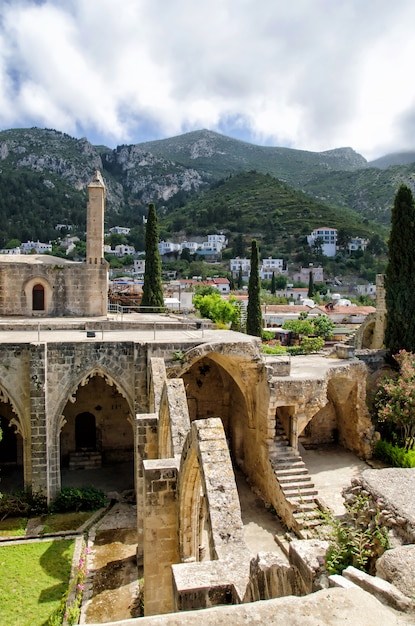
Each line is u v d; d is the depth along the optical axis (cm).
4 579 1723
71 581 1722
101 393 3053
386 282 3275
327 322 7031
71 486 2627
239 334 2909
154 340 2489
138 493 1883
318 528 995
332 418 3033
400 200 3177
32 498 2281
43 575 1758
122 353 2423
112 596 1662
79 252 18850
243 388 2689
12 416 2898
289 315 8619
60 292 3794
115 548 1991
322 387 2503
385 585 519
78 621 1515
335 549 707
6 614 1527
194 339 2567
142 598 1647
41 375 2264
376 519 730
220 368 3256
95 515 2277
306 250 18350
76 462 2967
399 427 2727
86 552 1950
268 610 447
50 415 2338
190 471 1270
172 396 1627
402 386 2630
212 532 989
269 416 2450
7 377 2314
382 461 2680
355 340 4641
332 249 18625
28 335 2753
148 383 2381
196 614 441
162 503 1362
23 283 3728
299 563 704
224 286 12962
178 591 809
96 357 2395
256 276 5019
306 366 2867
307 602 459
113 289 8250
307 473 2386
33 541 2022
